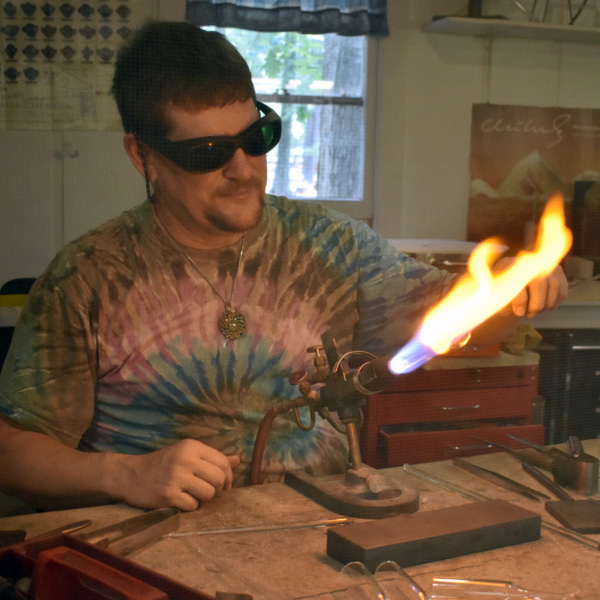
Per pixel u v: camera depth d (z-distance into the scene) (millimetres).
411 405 1399
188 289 1009
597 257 1855
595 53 1988
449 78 1929
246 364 1008
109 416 1028
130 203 1973
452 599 611
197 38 883
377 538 668
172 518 739
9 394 970
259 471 946
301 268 1076
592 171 2006
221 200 930
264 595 613
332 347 895
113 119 1900
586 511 783
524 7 1901
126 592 544
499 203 1980
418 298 1156
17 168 1893
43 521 782
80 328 986
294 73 1828
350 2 1778
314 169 1866
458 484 882
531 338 1572
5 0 1782
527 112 1973
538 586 637
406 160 1931
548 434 1396
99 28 1785
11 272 1959
